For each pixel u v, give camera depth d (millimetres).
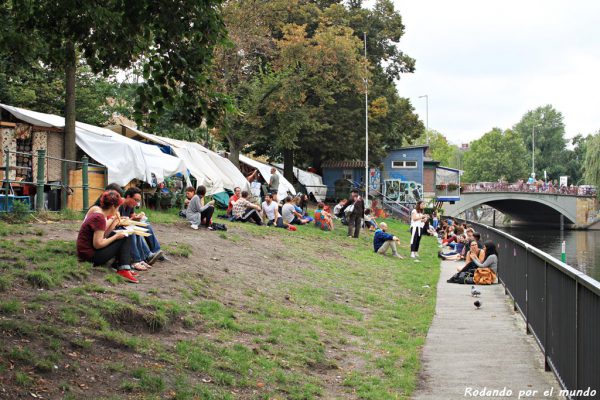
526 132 139000
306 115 38969
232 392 6613
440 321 11422
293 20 46188
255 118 37250
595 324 5301
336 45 38156
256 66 39906
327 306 11992
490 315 11914
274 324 9586
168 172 23406
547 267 7996
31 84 29375
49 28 9203
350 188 53219
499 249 16906
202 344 7781
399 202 55250
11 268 8711
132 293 8672
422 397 7066
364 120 49000
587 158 86375
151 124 9047
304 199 30672
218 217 23359
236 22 35812
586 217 86062
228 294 10836
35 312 7254
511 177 125688
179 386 6340
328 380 7711
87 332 7031
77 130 20000
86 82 33938
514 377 7723
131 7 8180
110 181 20062
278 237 20438
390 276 17594
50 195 18125
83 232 9781
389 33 53469
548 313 7871
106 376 6184
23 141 18828
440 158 142125
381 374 8047
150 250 11555
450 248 27297
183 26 8195
